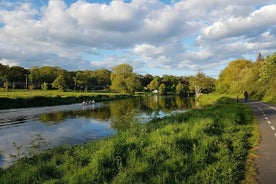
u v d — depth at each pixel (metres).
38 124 31.53
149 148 10.48
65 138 22.70
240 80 87.31
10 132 26.03
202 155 9.71
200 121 16.89
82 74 150.00
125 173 8.09
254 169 8.96
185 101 79.75
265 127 18.25
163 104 65.81
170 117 23.17
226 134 13.90
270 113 27.66
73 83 148.50
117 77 123.06
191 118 20.36
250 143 13.10
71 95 82.62
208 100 69.88
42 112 45.81
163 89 154.50
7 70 130.38
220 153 10.13
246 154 10.95
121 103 70.81
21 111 47.00
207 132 13.99
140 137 12.86
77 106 59.84
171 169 8.55
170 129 14.35
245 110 29.58
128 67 132.50
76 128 28.23
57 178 8.83
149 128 16.59
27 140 22.05
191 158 9.63
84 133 25.09
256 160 10.08
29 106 56.94
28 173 9.16
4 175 10.03
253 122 20.81
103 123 31.84
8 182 8.70
